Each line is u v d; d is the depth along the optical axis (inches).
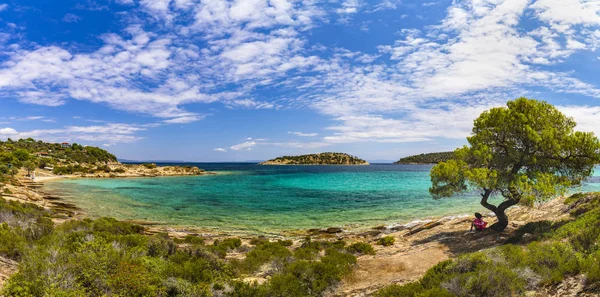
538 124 701.9
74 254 408.2
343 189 2433.6
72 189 2437.3
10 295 294.2
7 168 2962.6
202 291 386.9
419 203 1630.2
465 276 383.2
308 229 1088.8
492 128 739.4
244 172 5880.9
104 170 4611.2
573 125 719.1
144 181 3486.7
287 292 420.5
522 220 900.6
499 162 727.1
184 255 531.5
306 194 2112.5
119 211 1418.6
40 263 339.9
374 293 429.4
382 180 3437.5
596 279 315.3
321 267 500.1
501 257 436.1
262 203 1699.1
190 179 3853.3
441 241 761.0
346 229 1082.7
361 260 655.1
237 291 413.7
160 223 1164.5
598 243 420.2
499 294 342.3
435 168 796.6
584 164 671.8
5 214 772.6
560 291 327.6
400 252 705.0
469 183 715.4
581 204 823.1
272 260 588.4
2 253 444.8
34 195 1727.4
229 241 820.0
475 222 807.7
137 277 372.2
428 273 436.5
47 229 644.1
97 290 336.2
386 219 1241.4
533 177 701.3
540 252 418.9
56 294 285.1
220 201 1780.3
